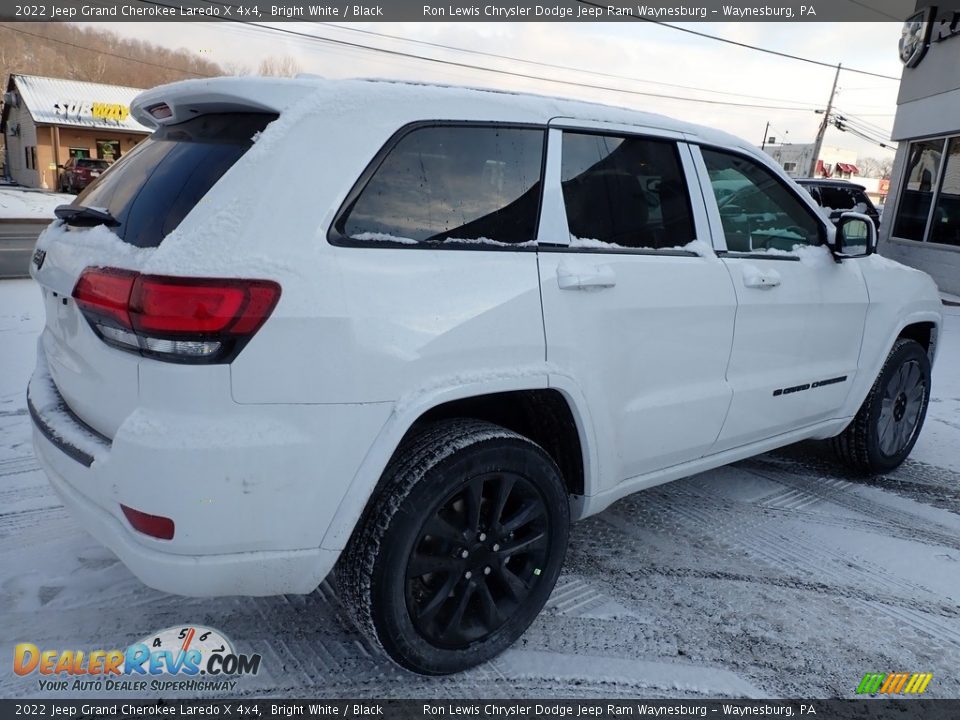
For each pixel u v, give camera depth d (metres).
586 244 2.60
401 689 2.33
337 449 2.01
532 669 2.44
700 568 3.14
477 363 2.25
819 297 3.48
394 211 2.18
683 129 3.05
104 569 2.86
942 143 12.52
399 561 2.12
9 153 41.53
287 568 2.05
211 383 1.85
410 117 2.23
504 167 2.44
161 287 1.82
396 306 2.09
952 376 6.75
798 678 2.46
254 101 2.12
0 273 10.08
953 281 12.03
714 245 3.08
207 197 1.97
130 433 1.87
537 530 2.47
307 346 1.93
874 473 4.24
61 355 2.37
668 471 3.06
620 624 2.71
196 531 1.89
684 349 2.89
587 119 2.69
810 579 3.09
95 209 2.26
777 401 3.38
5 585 2.72
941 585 3.08
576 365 2.49
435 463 2.15
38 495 3.44
